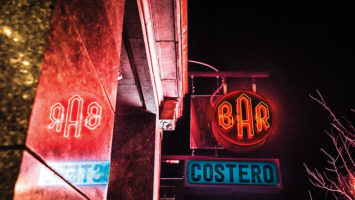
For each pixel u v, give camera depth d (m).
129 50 5.48
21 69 1.38
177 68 6.99
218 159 13.23
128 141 6.92
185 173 13.09
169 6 5.20
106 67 2.65
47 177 1.46
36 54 1.42
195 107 11.09
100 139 2.37
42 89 1.42
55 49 1.56
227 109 9.83
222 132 9.59
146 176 6.55
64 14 1.69
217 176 12.94
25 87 1.35
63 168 1.66
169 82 7.61
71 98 1.79
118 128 7.07
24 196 1.24
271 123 9.62
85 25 2.08
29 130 1.29
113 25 2.93
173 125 8.30
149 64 5.95
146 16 5.25
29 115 1.31
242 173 12.89
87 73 2.11
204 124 10.94
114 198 6.36
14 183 1.18
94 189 2.21
